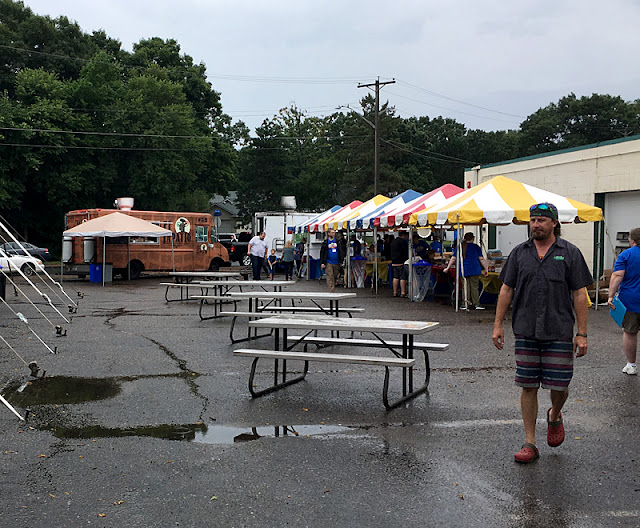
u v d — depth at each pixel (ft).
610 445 16.62
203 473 14.78
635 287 24.49
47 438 17.38
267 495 13.51
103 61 144.87
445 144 265.54
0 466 15.26
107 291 67.00
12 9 157.58
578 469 14.90
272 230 108.78
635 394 21.88
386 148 222.07
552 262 15.20
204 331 37.01
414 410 20.02
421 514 12.55
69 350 30.50
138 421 18.93
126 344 32.27
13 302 54.29
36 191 136.46
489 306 48.73
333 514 12.57
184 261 92.53
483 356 28.76
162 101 147.74
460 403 20.83
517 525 12.05
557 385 15.14
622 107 247.70
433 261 57.11
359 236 92.89
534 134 256.52
